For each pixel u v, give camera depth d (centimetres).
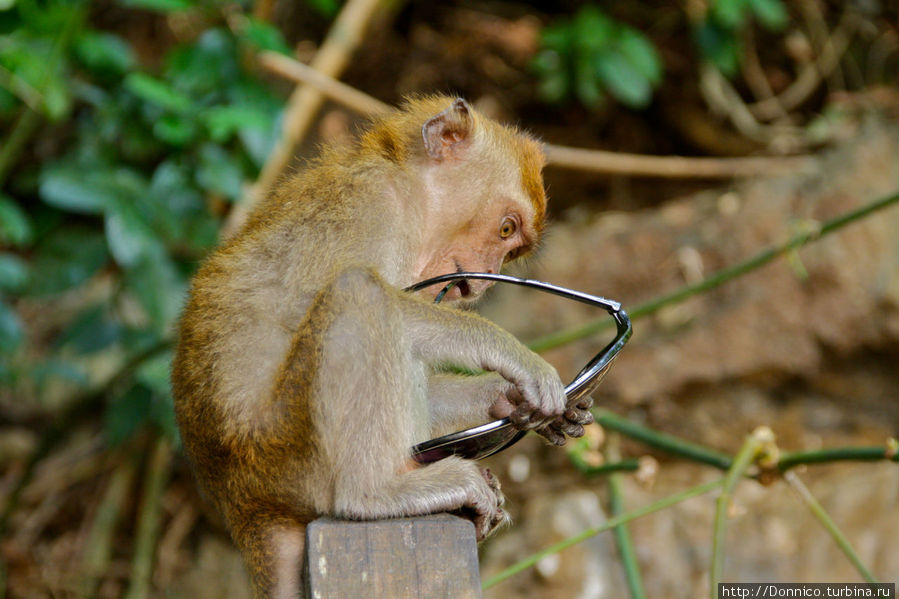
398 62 1745
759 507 1380
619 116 1698
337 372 662
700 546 1353
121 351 1503
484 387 801
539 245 909
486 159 841
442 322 694
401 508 648
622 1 1747
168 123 1198
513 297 1464
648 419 1415
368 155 801
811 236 1025
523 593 1338
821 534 1351
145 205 1216
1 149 1533
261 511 688
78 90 1310
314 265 723
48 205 1402
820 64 1695
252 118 1191
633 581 911
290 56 1216
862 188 1458
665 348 1415
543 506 1400
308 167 820
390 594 536
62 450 1530
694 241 1475
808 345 1398
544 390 660
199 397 702
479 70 1738
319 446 663
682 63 1698
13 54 1170
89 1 1234
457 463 666
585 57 1552
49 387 1546
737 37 1611
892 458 834
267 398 684
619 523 873
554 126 1694
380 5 1650
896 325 1380
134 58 1361
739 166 1544
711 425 1417
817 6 1727
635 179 1644
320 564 538
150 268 1228
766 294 1417
